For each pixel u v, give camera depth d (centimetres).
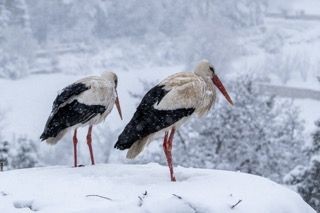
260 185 642
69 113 757
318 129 1931
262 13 9256
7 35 6806
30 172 715
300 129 2397
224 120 2127
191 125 2177
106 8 8325
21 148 2038
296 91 5916
